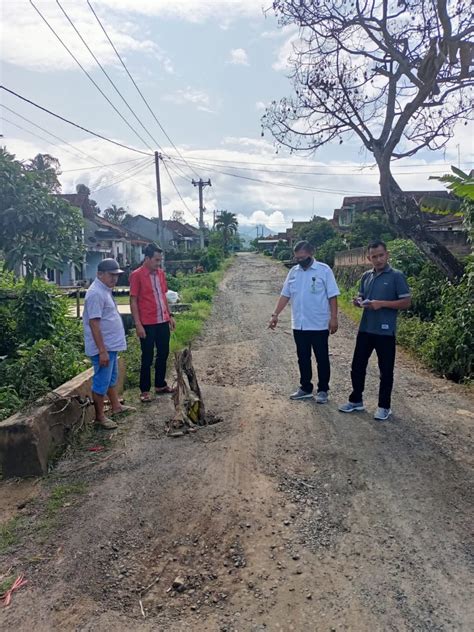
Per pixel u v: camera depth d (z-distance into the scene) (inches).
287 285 242.8
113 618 105.8
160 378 257.8
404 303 206.5
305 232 1563.7
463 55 349.7
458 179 277.7
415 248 533.3
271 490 154.8
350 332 450.9
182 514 142.8
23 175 301.0
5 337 346.0
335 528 134.5
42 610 109.0
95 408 210.8
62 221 307.3
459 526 134.2
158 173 1095.0
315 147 428.1
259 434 199.3
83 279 1089.4
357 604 106.5
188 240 2628.0
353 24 384.8
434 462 172.6
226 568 120.2
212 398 251.4
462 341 286.8
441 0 332.2
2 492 162.4
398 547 125.6
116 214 2610.7
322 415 221.1
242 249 4239.7
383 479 160.6
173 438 198.4
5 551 130.2
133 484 161.0
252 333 459.2
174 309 620.7
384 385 212.4
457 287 357.4
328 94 402.9
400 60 371.6
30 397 193.2
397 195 396.5
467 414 222.1
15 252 297.0
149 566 122.0
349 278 834.8
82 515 144.6
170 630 101.8
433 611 104.0
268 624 102.2
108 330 213.5
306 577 115.6
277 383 279.9
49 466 176.9
